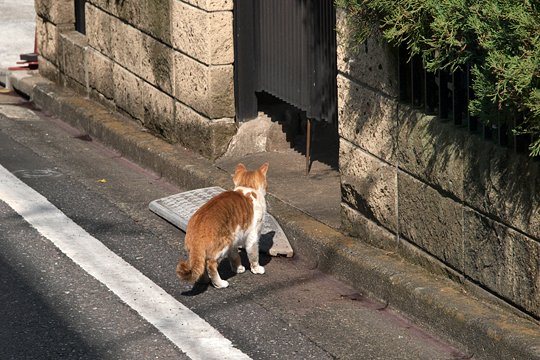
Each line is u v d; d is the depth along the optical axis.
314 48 10.66
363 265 8.66
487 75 6.89
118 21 13.17
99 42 13.76
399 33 7.68
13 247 9.62
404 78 8.42
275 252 9.48
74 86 14.65
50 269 9.14
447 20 7.17
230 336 7.88
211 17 11.27
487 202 7.55
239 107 11.68
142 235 9.98
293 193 10.52
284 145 11.88
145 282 8.89
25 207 10.69
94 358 7.54
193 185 11.25
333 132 12.19
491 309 7.61
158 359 7.51
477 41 7.12
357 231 9.24
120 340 7.81
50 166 12.15
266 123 11.77
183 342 7.77
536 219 7.08
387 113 8.64
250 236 8.94
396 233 8.74
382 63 8.60
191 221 8.53
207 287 8.83
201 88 11.58
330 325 8.08
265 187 9.18
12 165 12.13
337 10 9.08
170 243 9.78
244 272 9.16
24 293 8.66
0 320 8.15
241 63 11.60
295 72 11.01
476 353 7.44
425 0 7.45
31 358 7.54
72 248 9.62
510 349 7.11
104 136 13.07
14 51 17.30
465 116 7.95
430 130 8.13
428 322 7.91
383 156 8.75
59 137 13.45
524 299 7.32
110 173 11.96
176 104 12.12
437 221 8.18
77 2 14.90
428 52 7.56
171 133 12.31
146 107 12.77
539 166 7.01
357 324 8.09
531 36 6.49
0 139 13.26
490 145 7.47
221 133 11.59
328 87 10.55
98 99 14.02
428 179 8.22
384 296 8.41
